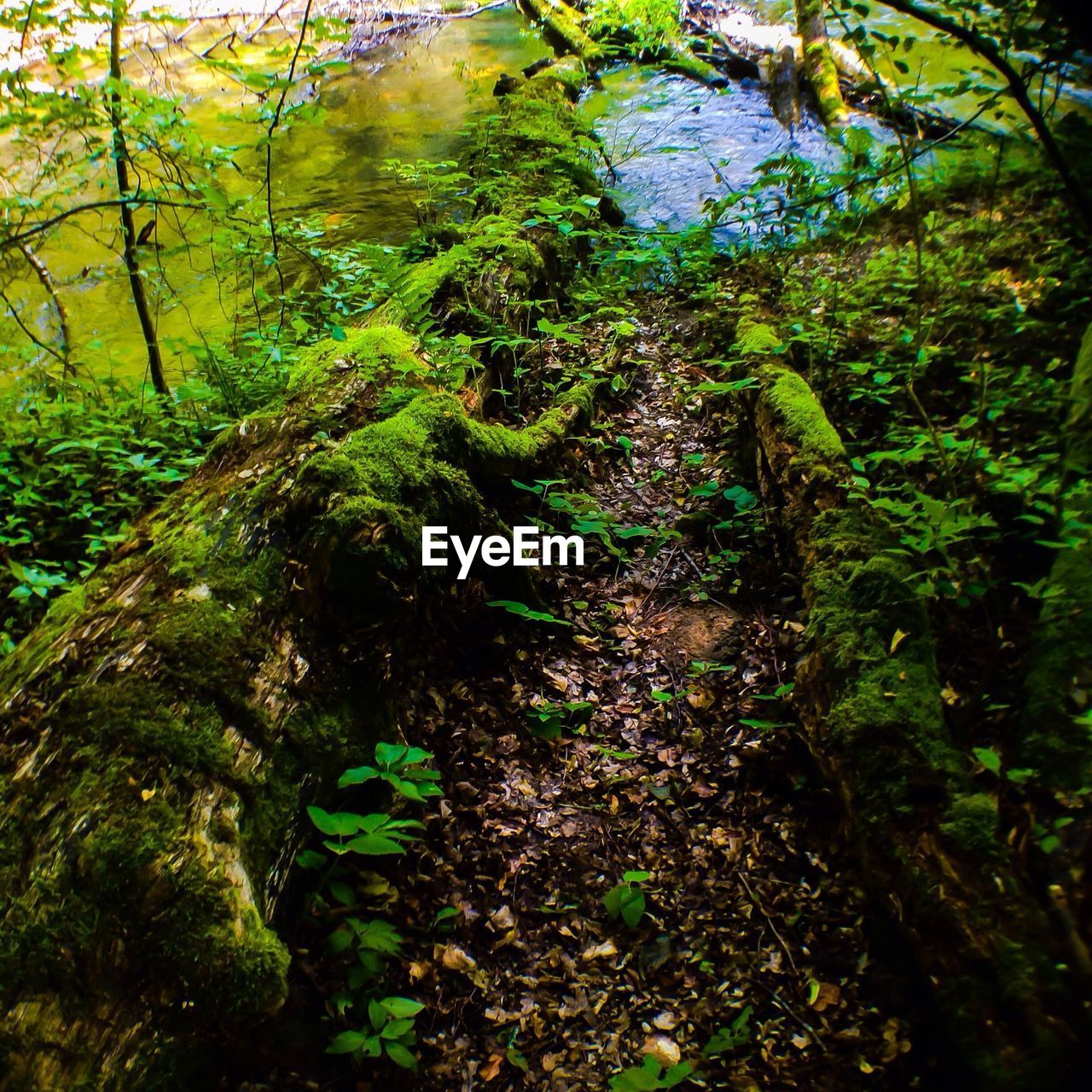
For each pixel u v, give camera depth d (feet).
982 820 7.94
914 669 9.58
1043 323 16.38
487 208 23.40
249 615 9.05
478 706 11.47
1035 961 7.02
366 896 8.93
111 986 6.48
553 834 9.98
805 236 22.24
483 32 45.62
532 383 17.38
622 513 15.17
